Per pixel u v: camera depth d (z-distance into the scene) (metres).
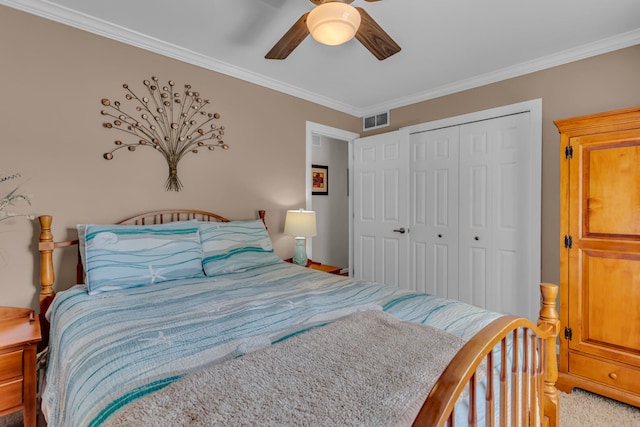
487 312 1.33
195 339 1.09
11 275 1.78
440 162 3.20
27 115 1.82
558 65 2.46
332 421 0.63
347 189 5.18
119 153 2.14
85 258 1.75
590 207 1.88
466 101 2.99
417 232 3.39
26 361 1.43
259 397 0.70
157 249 1.91
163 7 1.87
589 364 1.89
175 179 2.39
